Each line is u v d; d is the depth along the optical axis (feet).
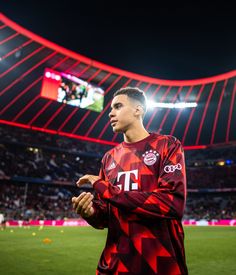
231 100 191.11
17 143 161.38
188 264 30.63
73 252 38.34
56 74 163.73
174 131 211.00
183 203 6.31
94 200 7.82
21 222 108.47
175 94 201.67
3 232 73.31
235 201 176.76
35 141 171.12
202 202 185.16
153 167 7.22
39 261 30.89
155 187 7.04
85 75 182.80
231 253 39.47
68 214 148.87
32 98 167.22
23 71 161.38
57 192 165.17
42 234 69.31
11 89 161.38
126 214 6.97
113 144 204.74
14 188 151.33
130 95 8.21
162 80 193.26
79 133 193.47
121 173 7.67
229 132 195.62
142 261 6.50
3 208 132.77
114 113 8.21
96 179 6.95
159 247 6.56
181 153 7.09
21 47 150.41
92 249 41.78
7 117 167.43
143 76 190.49
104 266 7.11
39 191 158.61
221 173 190.08
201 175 194.29
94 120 192.03
